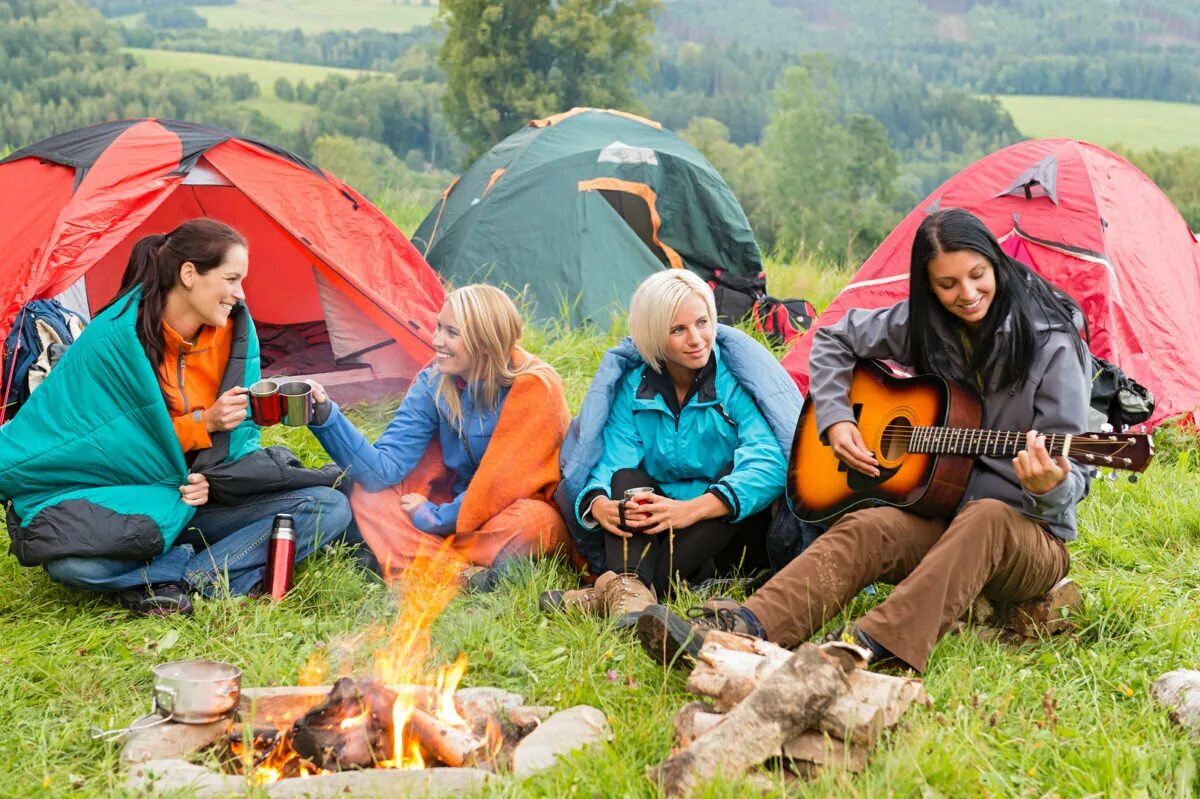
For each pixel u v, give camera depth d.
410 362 6.14
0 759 2.87
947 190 6.23
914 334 3.56
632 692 3.10
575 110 8.61
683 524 3.77
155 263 3.84
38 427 3.82
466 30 40.50
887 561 3.37
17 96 73.56
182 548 3.91
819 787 2.59
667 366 4.02
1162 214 6.43
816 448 3.75
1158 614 3.64
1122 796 2.59
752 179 49.59
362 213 6.05
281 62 139.25
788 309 7.52
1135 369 5.71
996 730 2.89
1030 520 3.32
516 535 3.98
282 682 3.26
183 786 2.57
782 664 2.74
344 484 4.13
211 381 4.01
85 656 3.44
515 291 7.61
